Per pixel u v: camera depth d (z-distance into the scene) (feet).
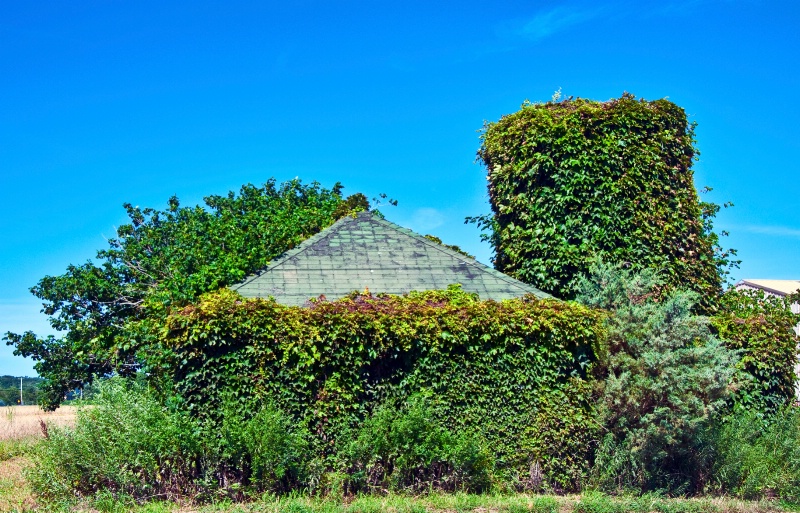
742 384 47.80
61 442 38.75
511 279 51.98
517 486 41.88
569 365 44.14
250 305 40.16
